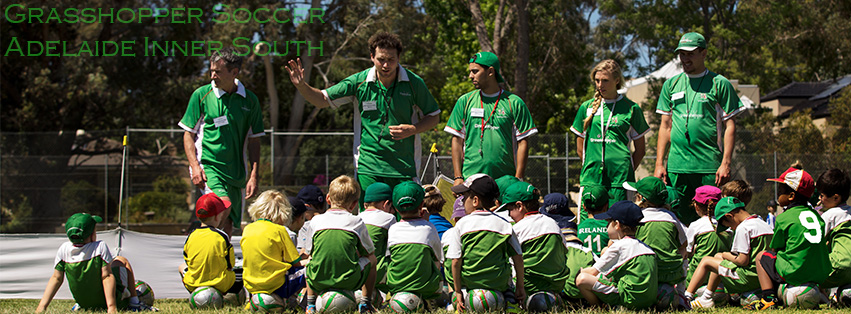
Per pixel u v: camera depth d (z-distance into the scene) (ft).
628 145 29.35
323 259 20.26
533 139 65.31
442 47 99.91
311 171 71.00
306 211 25.43
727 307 22.85
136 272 29.12
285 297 21.24
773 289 22.18
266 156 74.74
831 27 109.50
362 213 22.68
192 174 28.19
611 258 20.89
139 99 108.88
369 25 110.11
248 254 20.99
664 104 29.71
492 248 20.15
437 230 23.45
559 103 98.48
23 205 78.02
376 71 26.68
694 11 118.11
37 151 81.71
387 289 23.76
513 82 99.30
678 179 29.09
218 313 20.53
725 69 105.91
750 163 62.90
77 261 22.65
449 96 90.99
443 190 33.42
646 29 113.91
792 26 113.50
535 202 21.74
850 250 22.12
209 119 28.30
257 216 21.84
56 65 106.52
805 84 135.44
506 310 20.25
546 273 21.02
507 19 88.58
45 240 29.17
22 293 28.86
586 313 19.98
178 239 29.58
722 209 22.99
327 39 114.73
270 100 115.34
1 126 104.73
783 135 66.85
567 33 98.78
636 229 22.13
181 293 29.45
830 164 62.69
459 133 28.81
